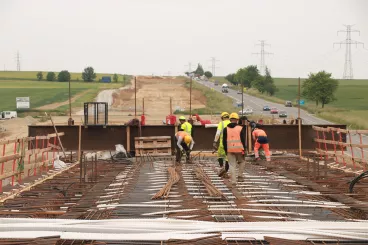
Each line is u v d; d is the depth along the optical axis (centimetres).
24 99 13425
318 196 1838
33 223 1264
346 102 17800
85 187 2056
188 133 3109
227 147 2130
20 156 2220
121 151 3394
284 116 11788
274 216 1434
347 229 1234
